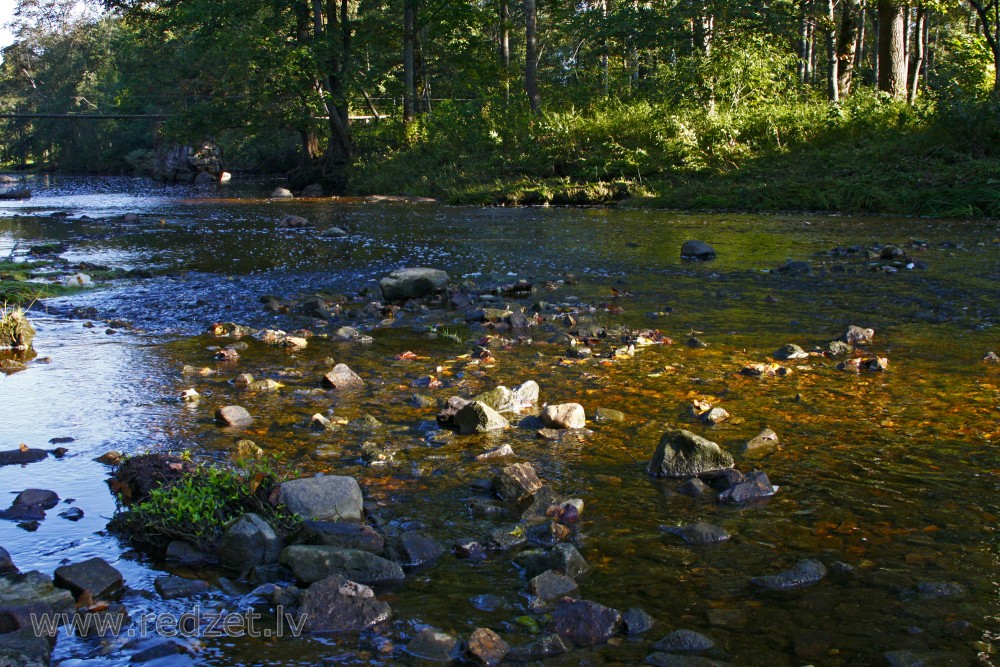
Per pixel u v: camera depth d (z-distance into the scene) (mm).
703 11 23562
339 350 5672
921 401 4328
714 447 3455
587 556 2723
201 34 27266
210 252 11062
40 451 3693
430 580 2604
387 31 27469
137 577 2658
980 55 25250
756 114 20406
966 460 3514
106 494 3279
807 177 17453
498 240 12016
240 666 2160
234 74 26281
